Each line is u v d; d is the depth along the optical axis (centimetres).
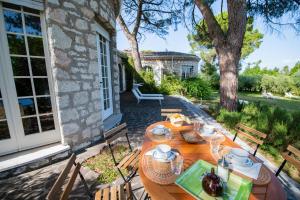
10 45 242
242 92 1677
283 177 243
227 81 544
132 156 234
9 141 257
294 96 1464
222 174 122
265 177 130
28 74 262
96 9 338
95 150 314
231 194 110
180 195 110
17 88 255
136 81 1186
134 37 1166
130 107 747
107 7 395
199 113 647
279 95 1527
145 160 151
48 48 269
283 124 354
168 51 1817
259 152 331
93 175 241
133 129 441
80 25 302
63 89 281
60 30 268
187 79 1265
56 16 261
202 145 185
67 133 294
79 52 304
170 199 107
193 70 1692
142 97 845
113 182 228
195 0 552
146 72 1196
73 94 299
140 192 212
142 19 1152
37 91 272
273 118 381
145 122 508
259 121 382
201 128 229
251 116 454
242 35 511
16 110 257
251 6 616
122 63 1236
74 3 286
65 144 293
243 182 122
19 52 250
